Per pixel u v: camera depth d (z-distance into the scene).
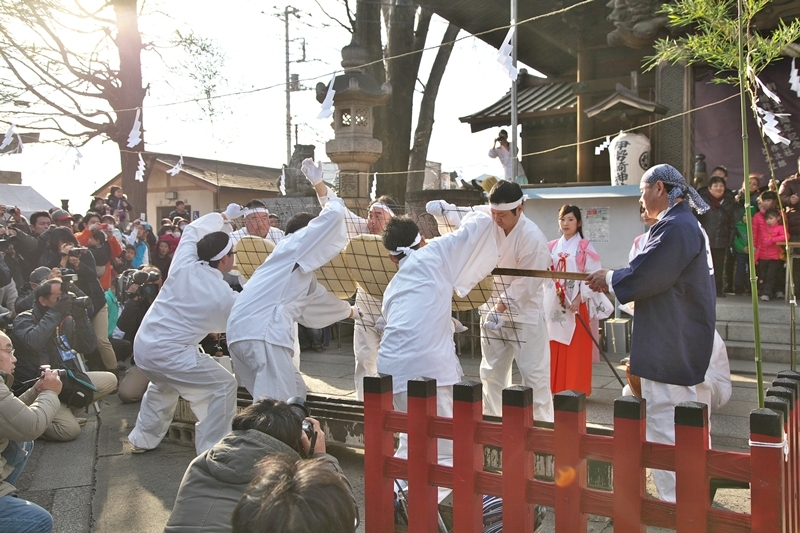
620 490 2.31
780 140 4.03
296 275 4.53
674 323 3.64
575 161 13.77
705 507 2.17
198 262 4.90
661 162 10.20
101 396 6.28
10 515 3.08
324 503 1.45
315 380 7.17
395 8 14.66
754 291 3.92
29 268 8.41
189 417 5.48
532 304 4.89
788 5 8.54
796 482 2.55
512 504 2.50
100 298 7.70
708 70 10.20
